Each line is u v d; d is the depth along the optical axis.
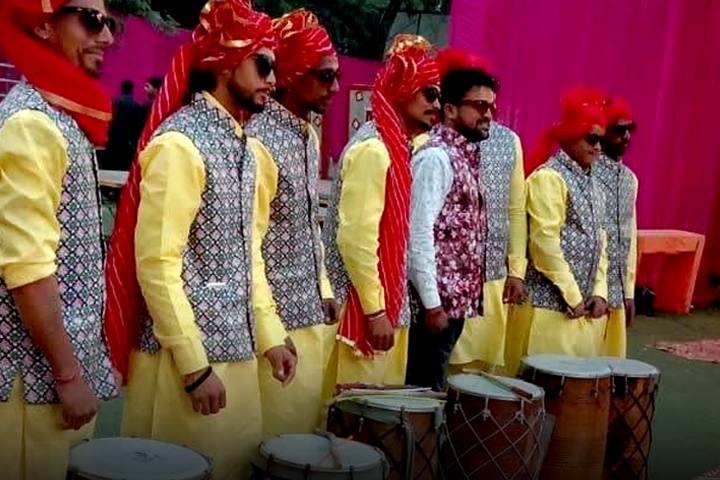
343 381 3.23
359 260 3.05
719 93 8.60
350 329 3.17
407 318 3.31
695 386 5.72
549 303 4.18
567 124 4.16
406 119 3.23
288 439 2.40
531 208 4.14
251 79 2.43
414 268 3.45
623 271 4.56
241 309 2.50
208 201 2.39
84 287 2.09
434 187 3.45
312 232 2.96
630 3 7.55
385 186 3.09
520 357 4.29
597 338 4.37
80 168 2.05
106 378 2.19
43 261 1.95
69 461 2.02
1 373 2.03
